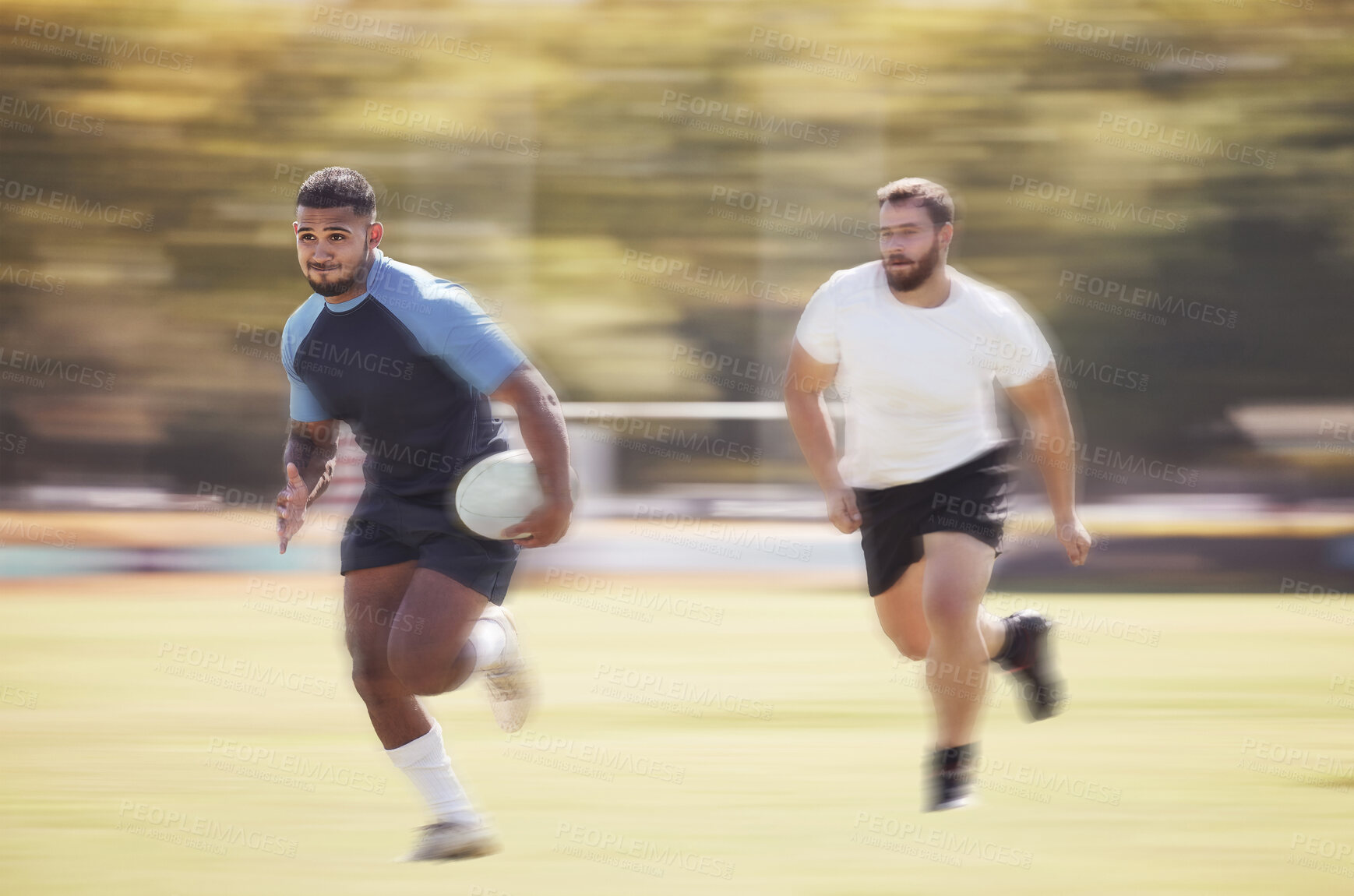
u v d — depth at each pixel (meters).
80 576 34.94
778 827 12.03
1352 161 52.28
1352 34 52.00
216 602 30.92
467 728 16.95
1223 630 25.92
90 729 16.67
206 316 52.03
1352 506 48.16
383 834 11.86
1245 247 53.91
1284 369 55.50
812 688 19.77
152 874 10.50
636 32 51.38
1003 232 52.53
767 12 51.19
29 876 10.45
